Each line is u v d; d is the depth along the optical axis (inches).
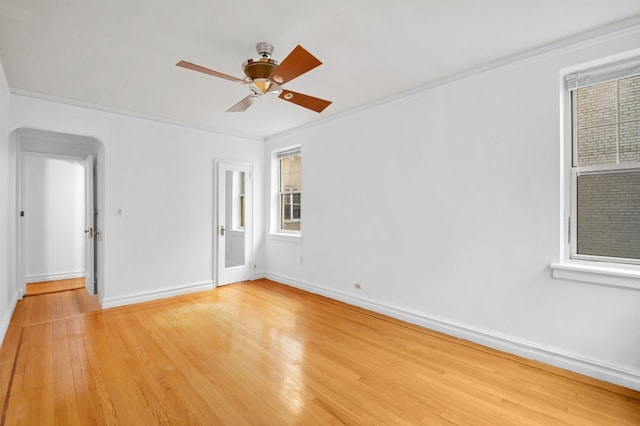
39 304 160.9
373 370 95.5
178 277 176.4
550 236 98.2
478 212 113.1
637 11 80.5
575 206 98.1
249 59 95.0
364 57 104.0
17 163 169.9
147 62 106.1
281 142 200.8
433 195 125.3
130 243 160.2
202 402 80.0
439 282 124.0
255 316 141.9
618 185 91.5
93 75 115.8
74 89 129.3
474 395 82.9
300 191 192.2
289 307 154.3
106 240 153.5
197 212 183.8
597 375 89.9
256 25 85.6
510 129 105.4
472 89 114.0
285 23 84.7
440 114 122.7
